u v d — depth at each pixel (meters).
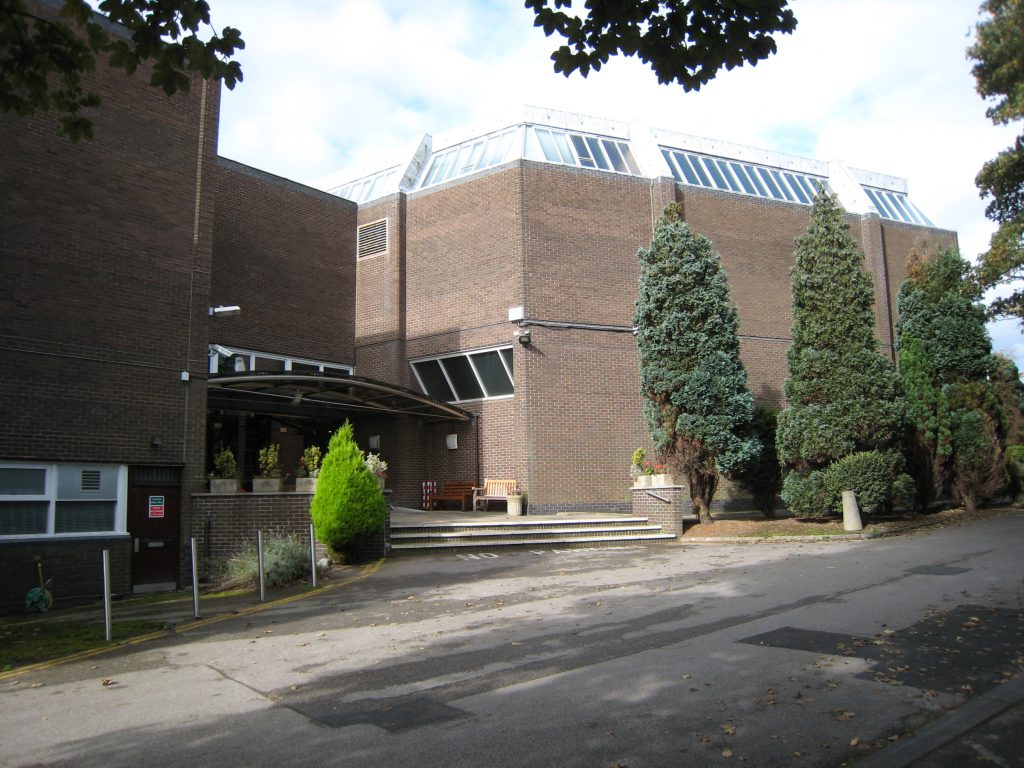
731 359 18.72
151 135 15.22
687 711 5.81
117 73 14.77
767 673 6.71
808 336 19.00
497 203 22.52
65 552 13.17
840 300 18.78
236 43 6.92
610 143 25.22
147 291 14.82
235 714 6.11
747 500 23.22
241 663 7.78
